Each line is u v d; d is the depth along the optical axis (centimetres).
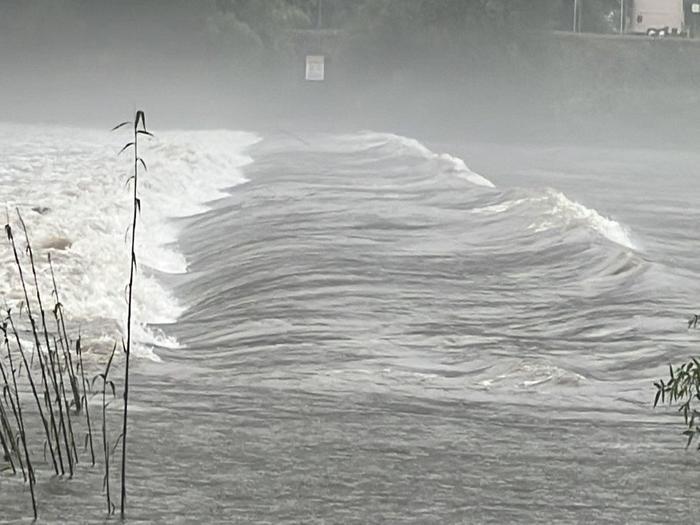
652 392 2114
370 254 3369
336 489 1522
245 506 1447
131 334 2405
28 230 3253
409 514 1449
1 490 1457
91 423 1752
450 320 2639
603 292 2944
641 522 1449
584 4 13650
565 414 1950
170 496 1462
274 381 2097
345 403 1962
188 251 3531
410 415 1905
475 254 3403
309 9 13188
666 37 12044
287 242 3547
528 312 2739
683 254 3722
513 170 7762
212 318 2627
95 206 3884
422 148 7138
